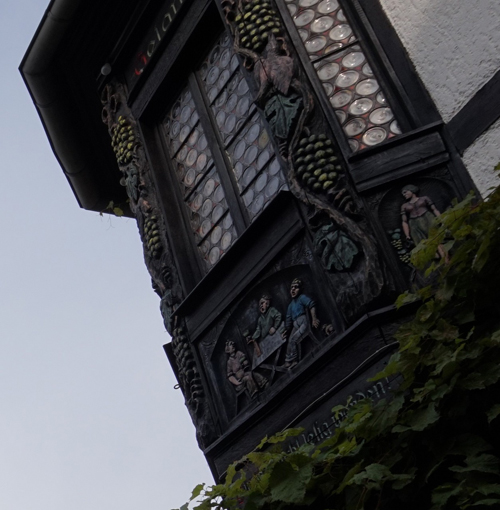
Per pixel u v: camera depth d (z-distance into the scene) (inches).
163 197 261.6
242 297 218.4
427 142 189.6
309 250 200.1
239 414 214.5
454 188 183.6
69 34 292.4
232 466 167.6
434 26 199.9
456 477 139.4
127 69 286.7
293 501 150.3
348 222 187.3
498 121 177.5
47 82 300.8
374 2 219.0
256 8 228.5
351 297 182.9
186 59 266.1
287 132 206.5
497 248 151.8
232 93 250.1
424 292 160.7
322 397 185.0
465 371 148.2
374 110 205.5
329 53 216.7
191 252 252.1
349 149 197.6
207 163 254.1
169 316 243.1
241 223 235.9
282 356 204.7
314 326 196.4
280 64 215.8
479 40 186.4
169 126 273.1
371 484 145.6
